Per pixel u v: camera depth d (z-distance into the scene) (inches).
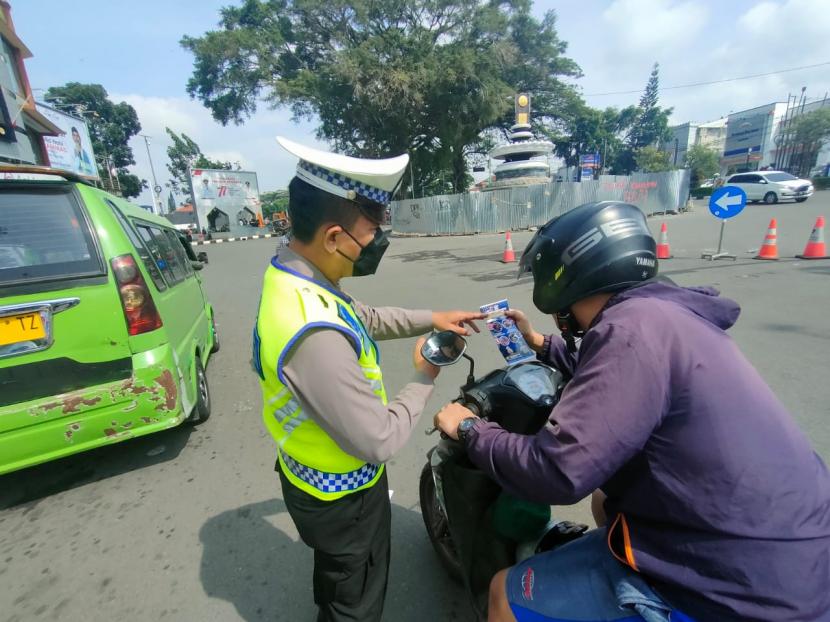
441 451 66.3
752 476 35.8
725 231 494.9
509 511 59.4
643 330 38.1
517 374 61.6
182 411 112.6
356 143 1285.7
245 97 1264.8
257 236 1227.2
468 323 69.1
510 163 951.0
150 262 123.1
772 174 829.8
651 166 1968.5
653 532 40.4
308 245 47.7
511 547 60.8
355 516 53.8
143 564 87.3
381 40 1002.7
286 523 97.1
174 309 128.0
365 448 43.7
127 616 76.4
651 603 38.8
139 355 104.7
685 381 37.2
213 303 339.3
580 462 37.6
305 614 75.7
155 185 1823.3
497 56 1041.5
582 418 37.9
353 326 47.2
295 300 44.6
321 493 50.9
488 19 1038.4
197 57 1151.6
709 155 2165.4
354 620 58.6
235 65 1162.6
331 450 49.8
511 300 269.4
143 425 105.5
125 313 102.3
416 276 379.9
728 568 36.1
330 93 1051.3
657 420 37.1
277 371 43.6
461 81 1021.8
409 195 1278.3
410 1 1035.9
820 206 701.9
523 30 1119.6
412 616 74.7
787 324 190.1
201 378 143.3
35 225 95.3
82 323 97.7
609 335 38.9
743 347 168.2
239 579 83.3
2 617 77.0
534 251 51.8
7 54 451.8
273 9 1170.0
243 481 112.0
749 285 255.0
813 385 137.3
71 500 106.9
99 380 100.7
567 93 1245.1
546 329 211.2
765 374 146.0
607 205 47.4
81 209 100.5
